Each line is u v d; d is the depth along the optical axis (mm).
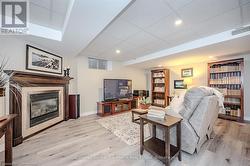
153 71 5816
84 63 4207
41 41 2385
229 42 2377
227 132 2580
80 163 1604
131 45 3119
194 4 1547
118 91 4707
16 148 1970
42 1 1502
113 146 2033
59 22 2033
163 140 1903
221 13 1740
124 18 1862
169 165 1446
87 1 1246
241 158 1680
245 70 3447
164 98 5398
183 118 1765
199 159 1662
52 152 1856
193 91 1728
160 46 3201
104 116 3975
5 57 2029
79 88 4031
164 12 1713
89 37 2197
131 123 3225
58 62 3326
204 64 4316
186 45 2938
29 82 2363
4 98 1940
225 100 3645
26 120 2322
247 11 1686
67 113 3533
